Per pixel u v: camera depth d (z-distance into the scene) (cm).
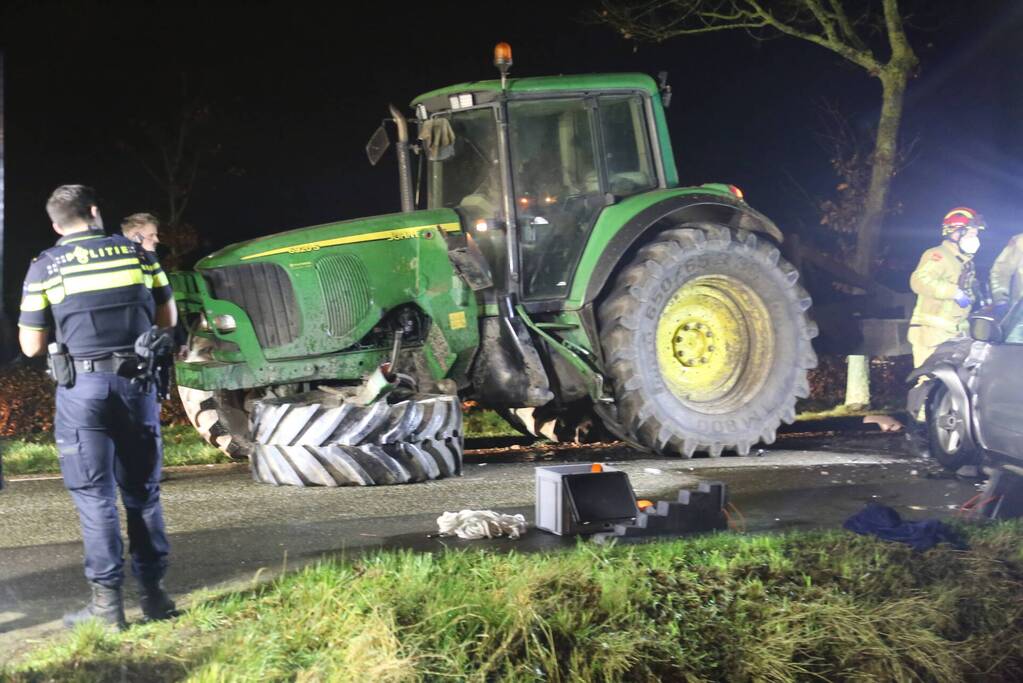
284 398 870
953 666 502
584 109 938
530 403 916
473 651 462
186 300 880
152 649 468
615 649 475
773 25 1368
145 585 508
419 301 893
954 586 555
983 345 831
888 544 608
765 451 1006
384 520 706
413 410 836
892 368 1426
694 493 670
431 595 497
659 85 984
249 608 509
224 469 927
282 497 782
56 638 491
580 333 934
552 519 659
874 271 1386
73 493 499
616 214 932
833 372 1438
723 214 1002
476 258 905
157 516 513
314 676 433
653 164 978
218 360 884
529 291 927
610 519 655
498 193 919
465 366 914
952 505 766
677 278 938
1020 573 579
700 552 596
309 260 873
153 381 509
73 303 495
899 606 529
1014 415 771
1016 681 509
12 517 738
